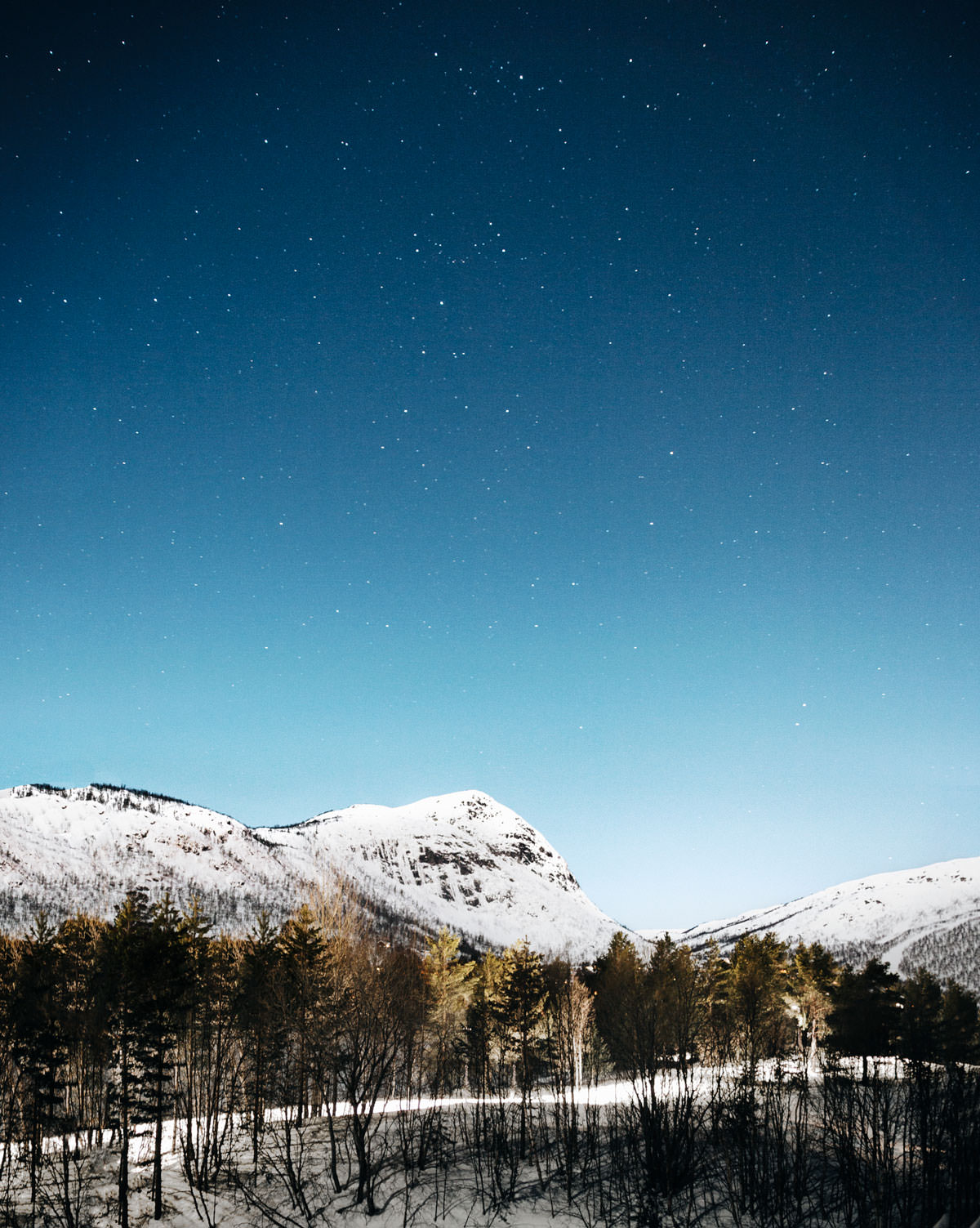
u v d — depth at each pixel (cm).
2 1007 4816
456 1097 6481
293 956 5744
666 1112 3800
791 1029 7756
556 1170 4081
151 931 4288
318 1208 3719
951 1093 3353
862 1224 2994
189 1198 4012
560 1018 6881
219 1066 4772
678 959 7925
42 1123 4591
